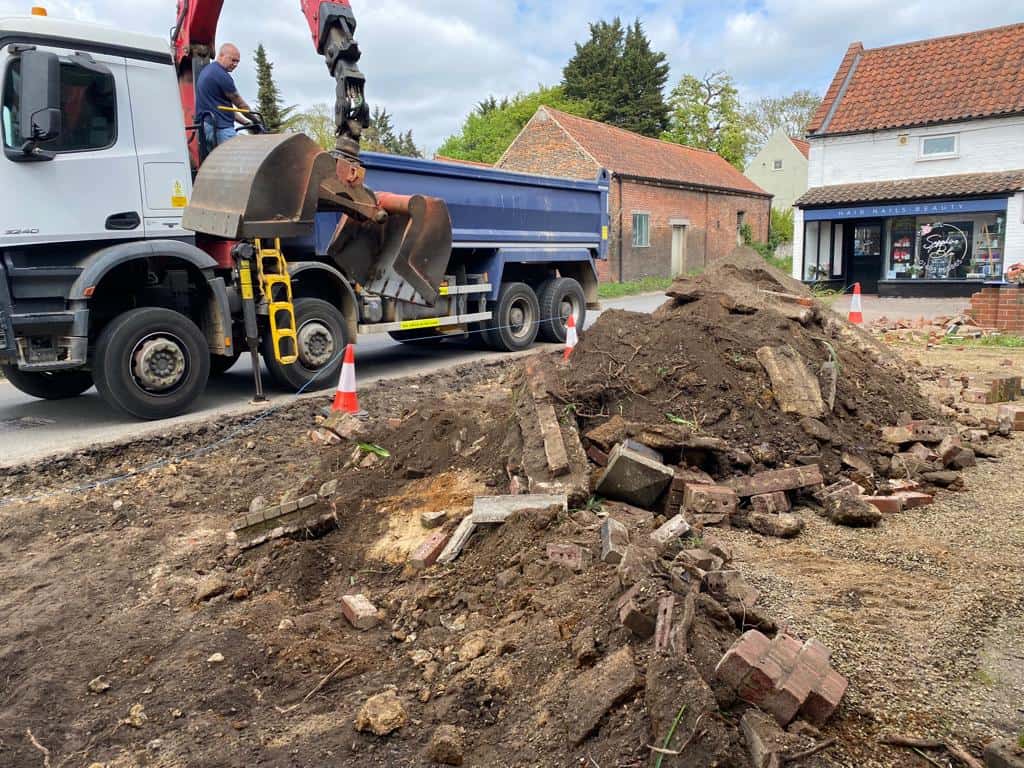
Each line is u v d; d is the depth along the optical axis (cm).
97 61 697
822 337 654
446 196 991
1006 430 641
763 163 5206
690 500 458
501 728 274
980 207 2067
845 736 246
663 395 549
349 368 746
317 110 3869
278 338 811
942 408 687
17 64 657
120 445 652
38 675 329
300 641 348
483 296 1101
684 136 5056
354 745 277
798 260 2417
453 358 1124
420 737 278
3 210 658
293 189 605
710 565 351
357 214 666
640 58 4750
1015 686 275
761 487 479
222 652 343
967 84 2203
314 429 721
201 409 789
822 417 543
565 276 1348
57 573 436
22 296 675
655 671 251
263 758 274
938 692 272
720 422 536
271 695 314
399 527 455
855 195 2264
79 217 697
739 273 785
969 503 482
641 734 240
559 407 522
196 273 777
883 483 507
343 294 899
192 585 417
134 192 730
